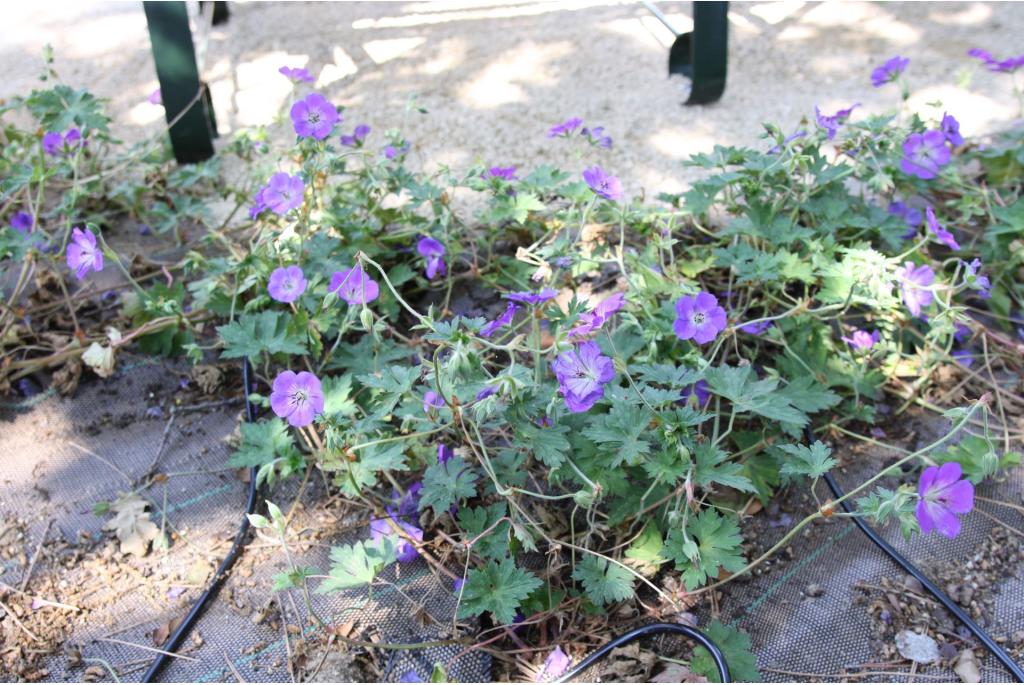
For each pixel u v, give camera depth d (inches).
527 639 84.0
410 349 103.3
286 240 106.8
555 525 90.2
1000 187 126.7
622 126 143.9
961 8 174.7
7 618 87.5
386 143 142.3
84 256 103.5
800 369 103.7
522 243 123.1
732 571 86.5
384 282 111.7
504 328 104.0
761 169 108.3
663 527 89.1
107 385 110.3
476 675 80.9
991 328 112.3
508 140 141.9
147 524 95.0
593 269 113.4
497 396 77.9
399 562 90.4
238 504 97.7
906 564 88.0
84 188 121.6
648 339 93.0
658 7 178.4
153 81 161.0
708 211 126.3
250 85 159.3
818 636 83.6
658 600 85.9
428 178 116.3
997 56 157.2
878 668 81.1
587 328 87.1
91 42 174.6
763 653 82.6
